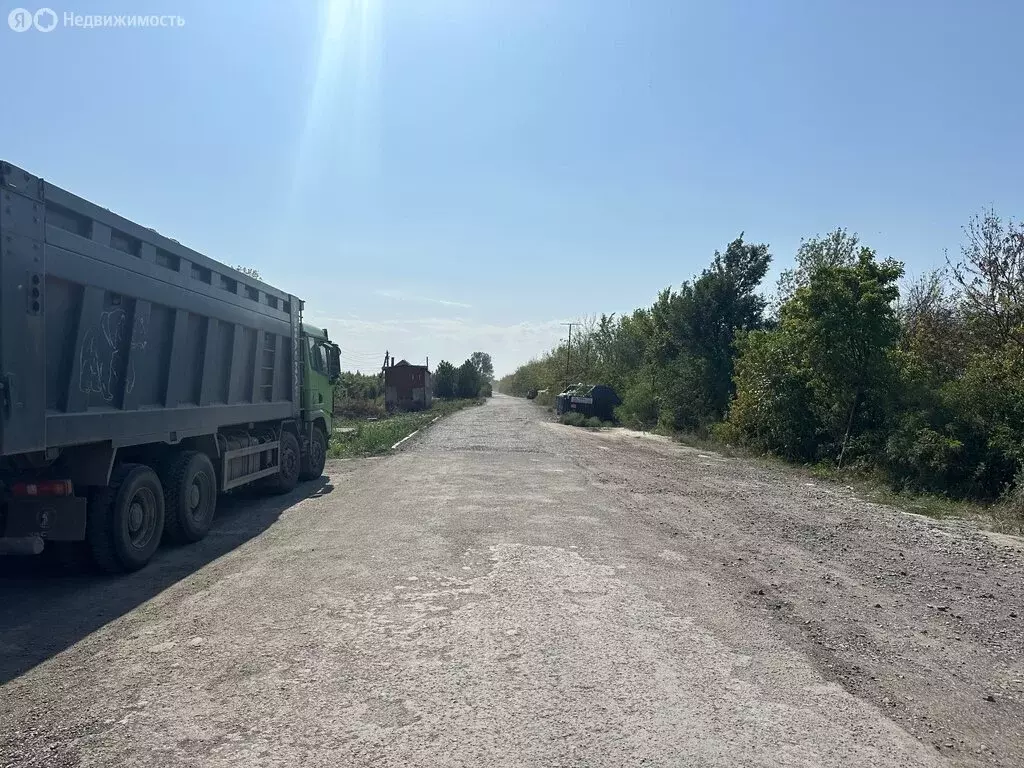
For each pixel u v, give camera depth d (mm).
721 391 30938
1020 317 18422
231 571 7973
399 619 6191
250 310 11766
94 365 7484
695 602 6836
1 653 5566
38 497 7305
